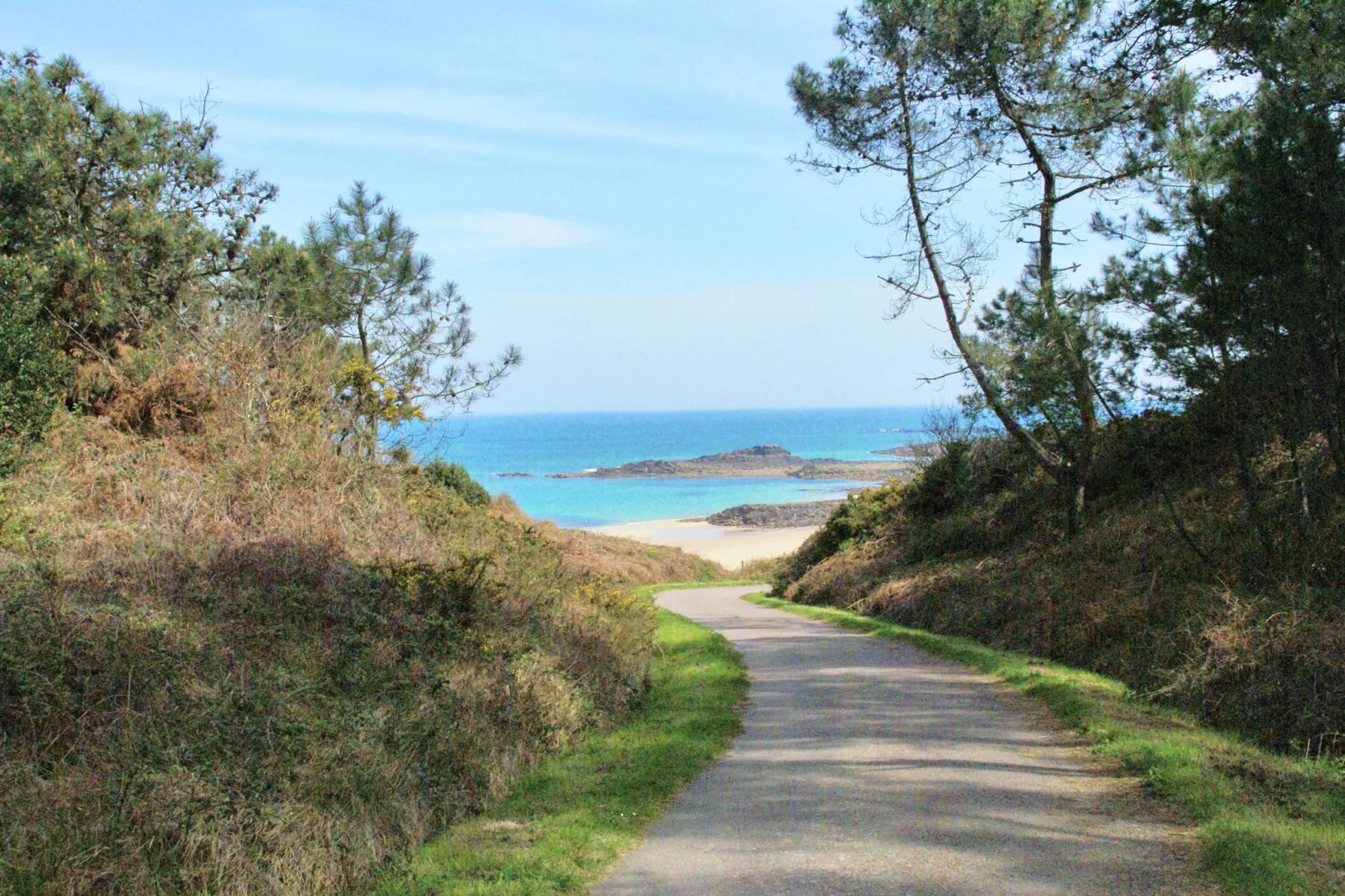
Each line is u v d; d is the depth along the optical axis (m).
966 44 17.30
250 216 20.41
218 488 10.29
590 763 7.95
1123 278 14.25
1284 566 11.09
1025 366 16.08
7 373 10.33
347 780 6.37
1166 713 9.27
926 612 18.81
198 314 14.70
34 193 13.88
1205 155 13.82
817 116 19.70
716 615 24.69
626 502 86.56
